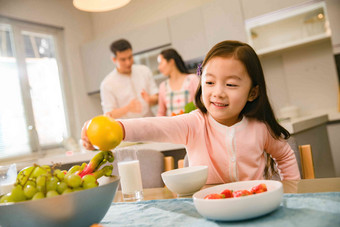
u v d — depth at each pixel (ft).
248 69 3.10
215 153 3.59
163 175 2.81
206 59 3.19
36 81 13.10
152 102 11.25
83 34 15.35
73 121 14.29
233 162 3.52
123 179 3.04
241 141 3.50
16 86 12.31
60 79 14.19
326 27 9.83
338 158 9.38
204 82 3.18
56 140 13.44
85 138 2.39
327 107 11.09
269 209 1.90
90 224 2.05
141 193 3.05
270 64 11.91
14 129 11.93
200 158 3.63
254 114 3.54
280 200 1.95
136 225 2.10
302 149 3.73
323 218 1.73
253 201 1.84
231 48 3.10
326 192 2.19
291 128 6.68
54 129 13.47
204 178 2.78
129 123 3.11
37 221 1.88
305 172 3.68
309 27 10.11
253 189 2.12
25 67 12.72
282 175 3.67
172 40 12.67
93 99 15.19
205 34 11.93
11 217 1.88
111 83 11.48
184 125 3.54
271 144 3.71
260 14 10.79
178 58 9.50
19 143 12.00
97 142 2.20
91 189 1.95
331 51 10.89
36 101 12.92
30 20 13.14
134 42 13.47
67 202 1.87
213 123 3.63
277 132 3.62
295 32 10.35
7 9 12.39
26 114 12.44
